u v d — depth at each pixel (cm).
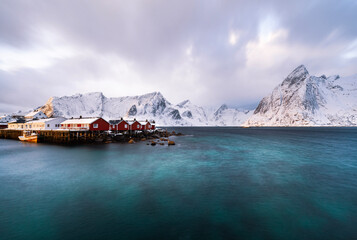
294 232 1164
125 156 3503
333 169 2673
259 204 1548
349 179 2211
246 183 2058
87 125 6006
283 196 1711
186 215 1362
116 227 1209
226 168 2708
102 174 2352
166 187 1919
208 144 5700
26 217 1327
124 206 1494
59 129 5891
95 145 4934
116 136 6219
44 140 5781
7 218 1313
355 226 1234
